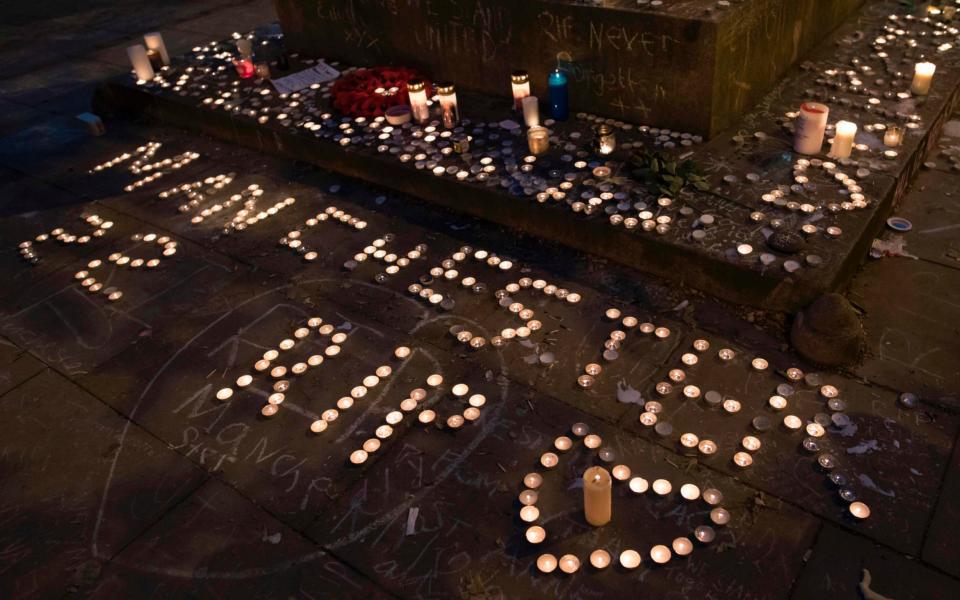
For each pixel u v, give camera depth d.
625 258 4.55
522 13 5.74
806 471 3.16
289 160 6.49
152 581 3.02
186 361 4.24
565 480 3.25
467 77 6.56
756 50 5.35
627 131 5.52
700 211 4.46
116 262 5.30
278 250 5.21
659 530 3.00
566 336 4.07
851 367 3.64
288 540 3.13
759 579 2.77
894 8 7.21
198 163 6.70
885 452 3.20
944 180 5.07
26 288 5.13
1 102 8.88
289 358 4.16
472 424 3.59
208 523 3.24
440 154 5.61
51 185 6.61
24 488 3.52
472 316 4.33
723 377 3.69
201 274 5.05
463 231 5.16
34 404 4.04
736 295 4.12
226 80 7.58
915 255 4.37
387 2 6.68
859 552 2.81
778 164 4.83
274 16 11.38
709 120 5.15
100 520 3.31
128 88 7.76
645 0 5.23
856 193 4.39
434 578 2.91
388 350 4.14
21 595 3.02
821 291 3.77
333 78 7.24
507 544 3.01
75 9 12.95
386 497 3.28
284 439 3.64
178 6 12.46
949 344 3.71
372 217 5.46
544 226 4.88
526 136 5.65
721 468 3.22
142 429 3.80
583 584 2.83
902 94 5.46
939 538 2.82
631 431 3.45
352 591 2.89
